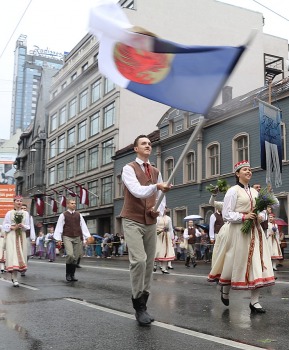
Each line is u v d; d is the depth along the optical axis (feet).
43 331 16.42
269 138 58.39
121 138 123.54
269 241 45.27
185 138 92.38
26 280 35.22
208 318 18.52
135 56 14.01
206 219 85.46
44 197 179.52
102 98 133.80
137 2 125.59
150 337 15.30
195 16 131.03
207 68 13.57
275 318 18.38
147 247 17.79
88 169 140.77
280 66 134.92
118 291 27.45
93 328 16.79
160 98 13.92
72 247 35.01
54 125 174.19
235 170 20.90
